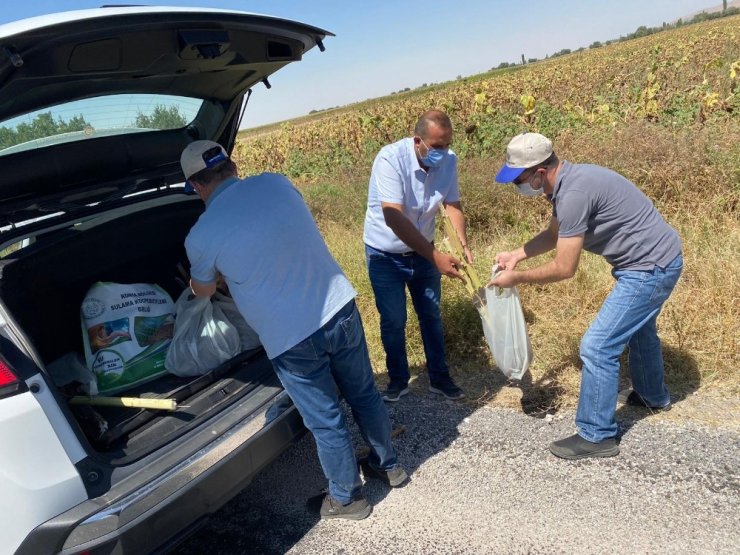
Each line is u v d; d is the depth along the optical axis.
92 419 2.47
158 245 3.68
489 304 3.26
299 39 2.89
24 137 2.65
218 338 2.84
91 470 2.14
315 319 2.54
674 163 5.77
